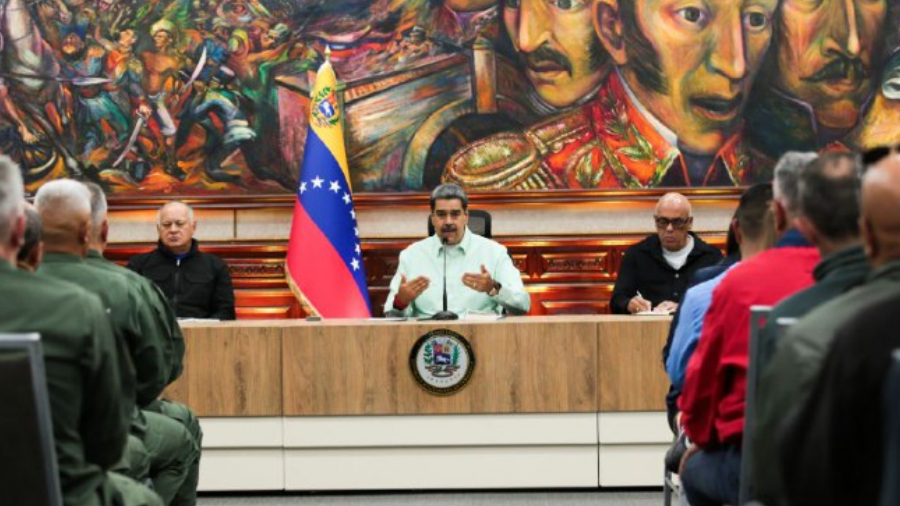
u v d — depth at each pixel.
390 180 9.27
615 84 9.21
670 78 9.18
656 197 9.21
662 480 5.61
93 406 2.76
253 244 9.27
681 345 3.69
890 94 9.10
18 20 9.29
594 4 9.21
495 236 9.23
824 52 9.12
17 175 2.68
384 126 9.25
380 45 9.24
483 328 5.61
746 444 2.80
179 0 9.30
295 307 9.23
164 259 7.39
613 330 5.61
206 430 5.68
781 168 3.14
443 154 9.24
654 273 7.12
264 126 9.31
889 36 9.11
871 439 1.61
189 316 7.32
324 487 5.66
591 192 9.18
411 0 9.24
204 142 9.31
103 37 9.30
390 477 5.64
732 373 3.16
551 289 9.14
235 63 9.29
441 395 5.62
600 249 9.14
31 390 2.35
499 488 5.69
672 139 9.20
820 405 1.68
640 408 5.60
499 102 9.24
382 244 9.18
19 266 3.22
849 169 2.51
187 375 5.68
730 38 9.16
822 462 1.65
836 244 2.52
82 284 3.73
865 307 1.67
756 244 3.53
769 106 9.16
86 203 3.79
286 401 5.65
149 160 9.30
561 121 9.22
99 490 2.87
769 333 2.57
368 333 5.63
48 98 9.28
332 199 7.36
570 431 5.61
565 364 5.61
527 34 9.22
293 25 9.29
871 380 1.60
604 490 5.75
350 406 5.63
